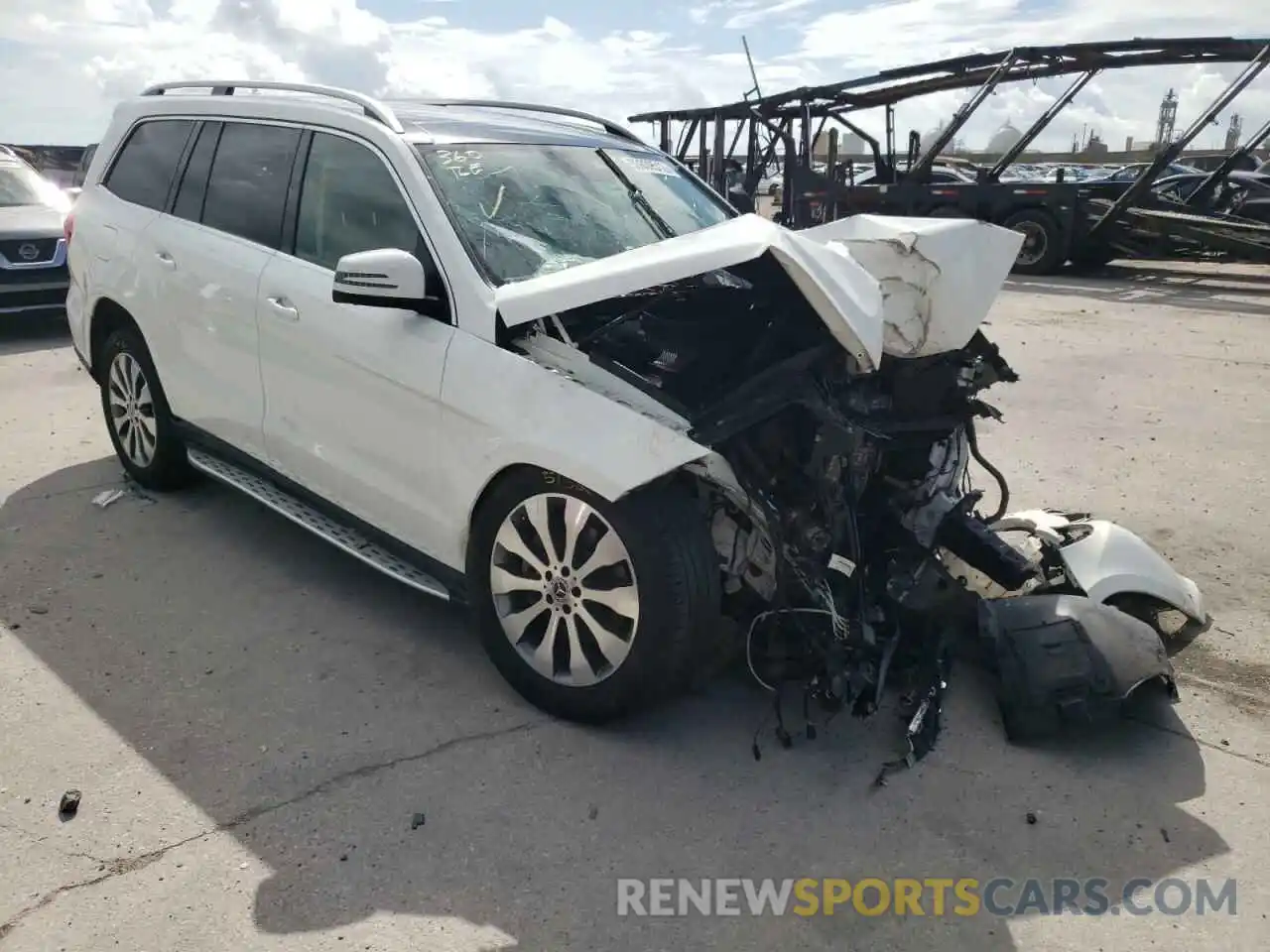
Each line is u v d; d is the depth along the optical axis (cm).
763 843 287
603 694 326
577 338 362
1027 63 1448
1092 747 335
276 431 422
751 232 361
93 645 381
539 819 292
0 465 579
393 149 383
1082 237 1517
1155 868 280
